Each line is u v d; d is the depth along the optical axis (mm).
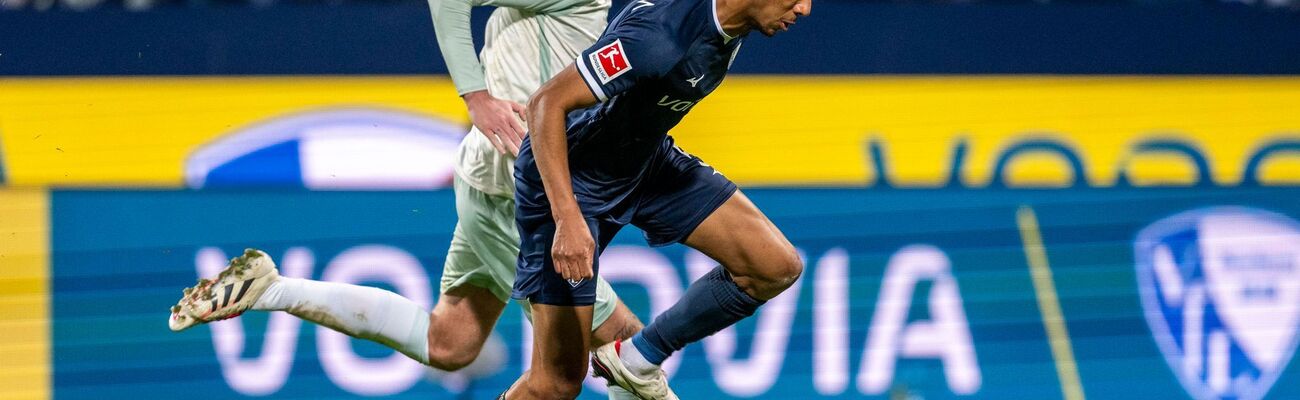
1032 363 19000
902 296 19062
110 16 18719
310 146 18781
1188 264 19594
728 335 18656
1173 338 19344
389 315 14555
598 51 11008
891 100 19531
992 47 19766
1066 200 19578
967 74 19703
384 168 18844
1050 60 19844
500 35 13984
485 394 18328
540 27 13711
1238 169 19922
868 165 19375
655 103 11531
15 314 18125
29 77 18531
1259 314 19578
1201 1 20625
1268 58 20156
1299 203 19922
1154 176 19797
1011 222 19422
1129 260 19500
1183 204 19734
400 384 18297
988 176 19547
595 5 13820
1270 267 19734
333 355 18328
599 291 14156
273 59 18891
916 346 18922
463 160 14234
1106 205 19625
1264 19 20156
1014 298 19203
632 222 12898
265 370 18234
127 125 18625
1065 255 19406
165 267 18438
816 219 19156
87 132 18547
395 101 18922
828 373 18703
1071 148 19688
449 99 18984
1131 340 19234
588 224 12211
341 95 18891
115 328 18250
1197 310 19484
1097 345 19156
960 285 19156
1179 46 20047
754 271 12648
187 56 18812
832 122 19391
